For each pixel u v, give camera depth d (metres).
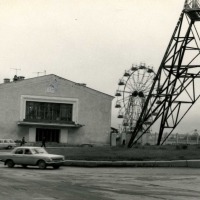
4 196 15.14
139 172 25.64
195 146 41.41
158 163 28.81
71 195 15.54
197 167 27.80
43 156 30.92
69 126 77.94
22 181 20.81
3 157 32.72
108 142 79.75
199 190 17.48
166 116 44.81
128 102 79.25
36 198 14.70
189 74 42.41
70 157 33.84
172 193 16.36
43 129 77.81
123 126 78.38
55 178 22.59
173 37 41.81
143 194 15.98
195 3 40.62
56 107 78.50
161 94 43.28
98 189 17.47
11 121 75.94
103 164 30.48
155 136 64.19
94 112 79.75
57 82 78.31
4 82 78.81
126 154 32.94
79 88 79.44
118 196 15.36
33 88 77.25
